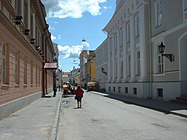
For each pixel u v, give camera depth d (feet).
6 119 50.55
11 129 40.04
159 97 98.02
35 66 104.99
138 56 121.80
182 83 81.05
